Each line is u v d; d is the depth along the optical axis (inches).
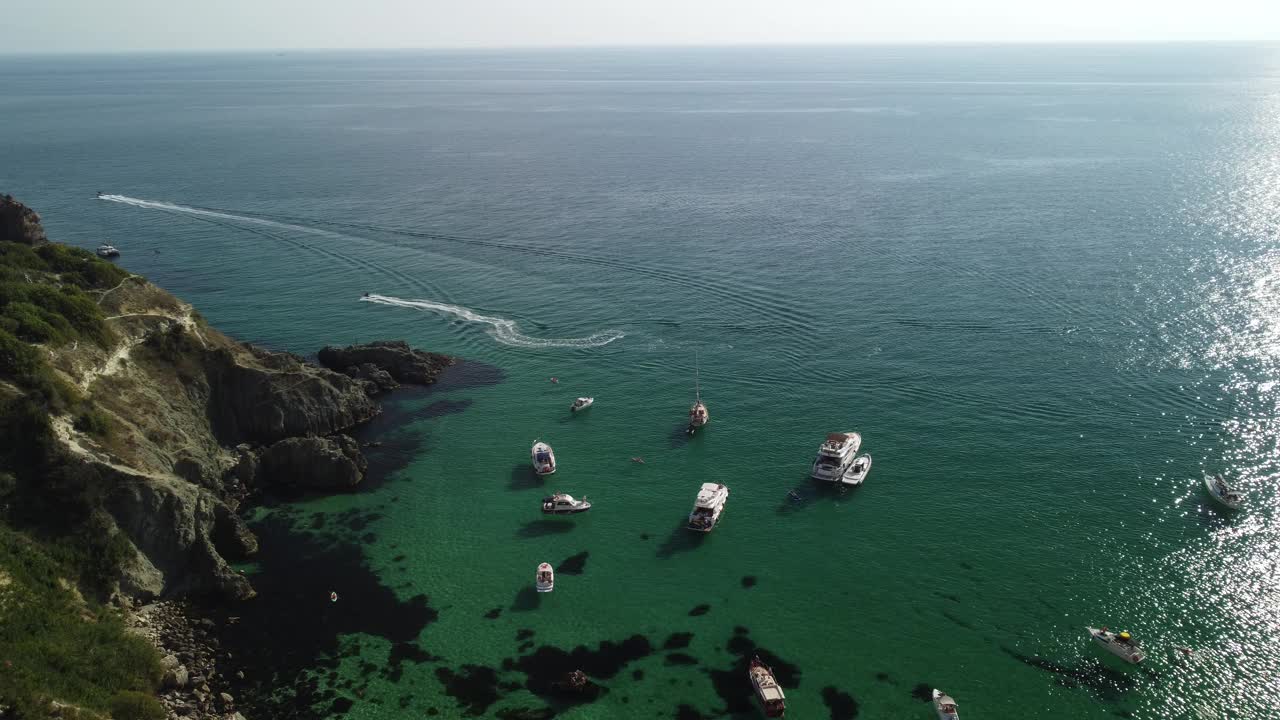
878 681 2486.5
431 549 3139.8
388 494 3518.7
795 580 2938.0
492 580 2957.7
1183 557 2972.4
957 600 2812.5
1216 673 2477.9
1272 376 4264.3
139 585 2714.1
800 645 2635.3
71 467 2731.3
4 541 2502.5
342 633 2684.5
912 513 3299.7
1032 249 6525.6
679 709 2384.4
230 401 3809.1
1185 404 4037.9
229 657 2566.4
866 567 2994.6
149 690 2331.4
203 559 2878.9
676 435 3969.0
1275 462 3528.5
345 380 4165.8
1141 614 2716.5
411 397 4384.8
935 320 5177.2
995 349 4734.3
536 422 4121.6
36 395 2883.9
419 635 2679.6
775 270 6186.0
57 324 3297.2
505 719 2346.2
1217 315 5044.3
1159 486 3395.7
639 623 2738.7
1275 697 2386.8
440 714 2361.0
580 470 3686.0
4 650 2177.7
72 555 2608.3
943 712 2336.4
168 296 4018.2
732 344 4950.8
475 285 6003.9
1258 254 6146.7
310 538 3203.7
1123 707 2375.7
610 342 5017.2
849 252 6579.7
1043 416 3988.7
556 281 6058.1
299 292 5890.8
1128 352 4616.1
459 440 3964.1
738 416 4126.5
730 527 3250.5
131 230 7455.7
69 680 2203.5
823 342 4921.3
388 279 6146.7
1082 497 3348.9
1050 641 2620.6
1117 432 3816.4
